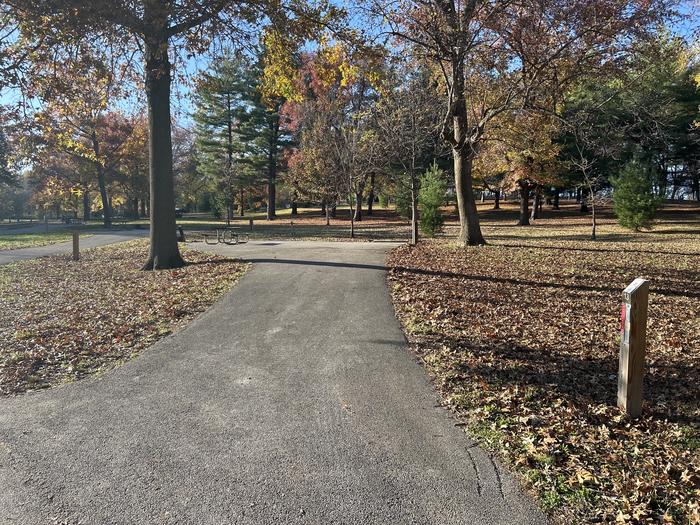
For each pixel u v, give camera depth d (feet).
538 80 41.55
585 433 13.41
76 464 11.67
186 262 45.50
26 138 43.78
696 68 74.90
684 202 154.51
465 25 38.47
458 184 58.39
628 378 14.24
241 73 139.23
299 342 21.09
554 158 95.76
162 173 42.68
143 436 13.03
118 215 249.14
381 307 27.07
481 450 12.29
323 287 32.17
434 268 40.19
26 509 10.00
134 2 32.24
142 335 22.63
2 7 33.47
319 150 114.52
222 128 152.15
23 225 145.89
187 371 17.89
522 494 10.47
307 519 9.64
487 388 16.24
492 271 39.04
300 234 93.71
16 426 13.73
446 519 9.65
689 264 43.47
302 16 40.42
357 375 17.34
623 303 14.52
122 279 38.27
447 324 23.82
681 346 21.15
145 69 40.96
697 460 12.05
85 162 131.23
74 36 34.30
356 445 12.50
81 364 18.85
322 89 111.55
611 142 66.39
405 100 71.05
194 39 40.34
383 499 10.27
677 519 9.76
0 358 19.53
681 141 109.29
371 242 68.74
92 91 44.09
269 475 11.15
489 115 48.16
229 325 23.90
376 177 130.00
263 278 35.50
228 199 147.84
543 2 35.14
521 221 112.06
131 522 9.58
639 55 44.98
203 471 11.33
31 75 36.32
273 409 14.65
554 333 22.94
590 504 10.15
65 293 32.99
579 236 76.95
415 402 15.14
